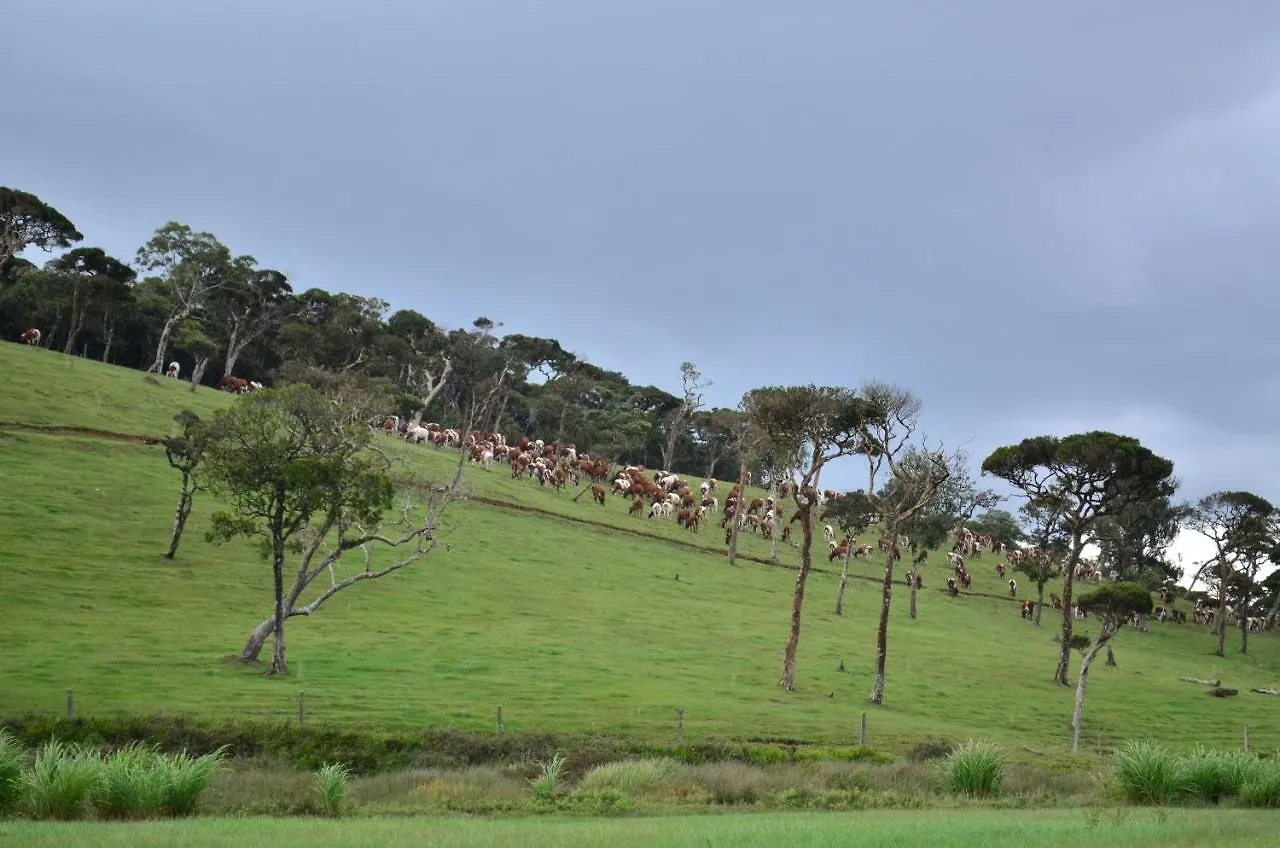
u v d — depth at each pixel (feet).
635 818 64.34
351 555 205.57
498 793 76.95
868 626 226.99
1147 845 44.29
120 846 45.42
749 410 231.09
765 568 279.08
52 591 147.74
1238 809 66.74
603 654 156.04
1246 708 181.27
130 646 128.06
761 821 59.47
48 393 247.50
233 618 152.05
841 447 173.88
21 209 295.07
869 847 45.27
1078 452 201.16
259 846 46.01
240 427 128.26
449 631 161.38
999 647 225.15
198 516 199.31
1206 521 294.25
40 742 88.38
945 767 85.51
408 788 78.95
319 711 104.01
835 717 127.75
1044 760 111.96
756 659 169.78
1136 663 233.96
